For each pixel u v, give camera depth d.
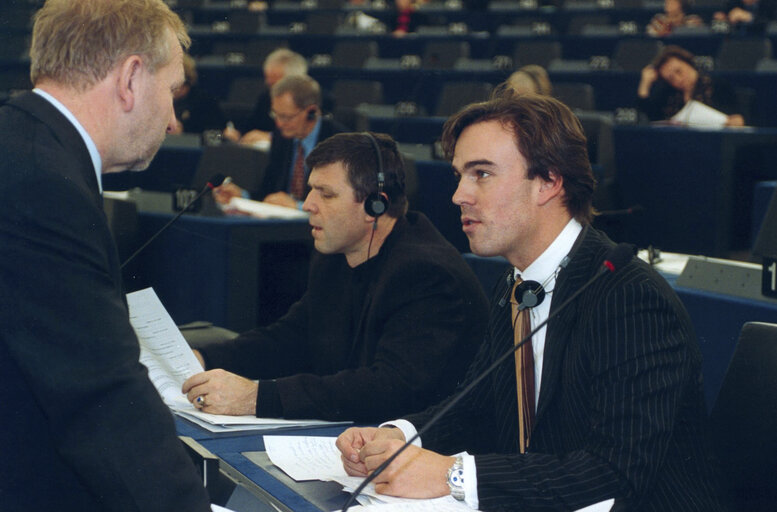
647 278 1.35
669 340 1.32
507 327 1.54
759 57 6.99
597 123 5.02
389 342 1.79
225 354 2.02
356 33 9.43
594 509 1.22
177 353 1.87
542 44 7.81
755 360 1.53
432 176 4.97
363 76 7.72
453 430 1.55
